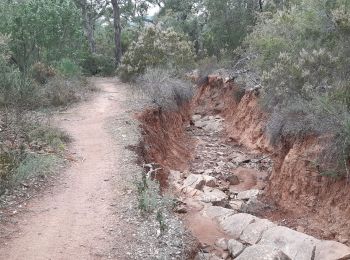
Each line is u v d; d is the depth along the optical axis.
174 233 7.48
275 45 14.84
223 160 16.91
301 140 11.62
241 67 25.06
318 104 11.01
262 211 11.30
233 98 22.94
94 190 9.12
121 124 14.60
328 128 10.58
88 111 17.23
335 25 11.77
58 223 7.60
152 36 26.64
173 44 26.45
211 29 28.77
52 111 16.70
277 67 13.07
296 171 11.27
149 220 7.86
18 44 22.72
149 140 14.50
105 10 44.25
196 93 28.17
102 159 11.17
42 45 24.58
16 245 6.82
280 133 13.09
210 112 25.11
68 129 14.16
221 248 8.62
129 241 7.09
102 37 46.78
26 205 8.25
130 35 41.16
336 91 10.94
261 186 13.59
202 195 12.09
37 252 6.65
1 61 14.70
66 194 8.88
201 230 9.65
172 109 20.27
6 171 9.01
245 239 9.31
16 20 22.95
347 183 9.49
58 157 10.95
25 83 15.08
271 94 15.27
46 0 25.56
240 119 20.23
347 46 11.55
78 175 10.01
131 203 8.48
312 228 9.89
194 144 19.45
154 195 8.78
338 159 9.77
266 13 19.77
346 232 9.04
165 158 15.32
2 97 13.80
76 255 6.61
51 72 21.06
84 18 41.06
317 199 10.31
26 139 11.43
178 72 25.34
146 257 6.65
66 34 26.69
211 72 28.44
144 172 10.28
